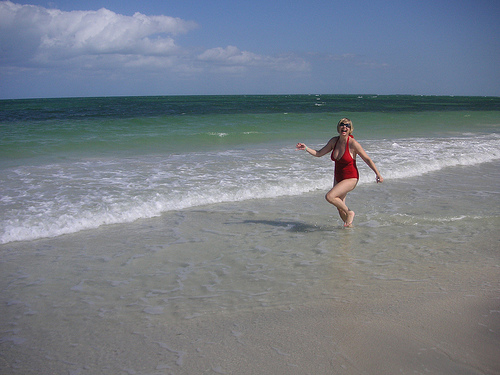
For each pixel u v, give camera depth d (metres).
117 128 16.95
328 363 2.49
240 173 8.62
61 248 4.78
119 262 4.36
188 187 7.39
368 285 3.65
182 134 14.77
